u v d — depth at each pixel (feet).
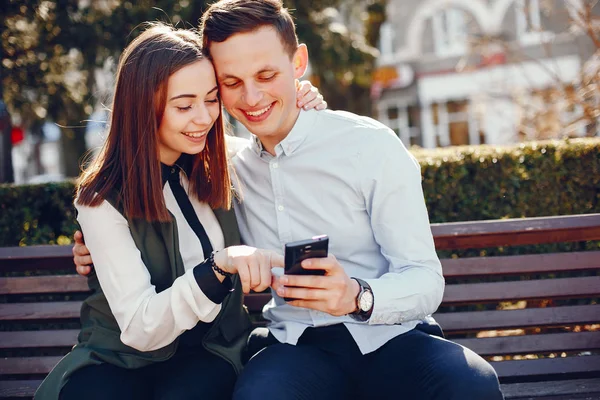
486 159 12.33
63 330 9.51
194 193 8.05
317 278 6.51
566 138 12.67
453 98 69.15
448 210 12.39
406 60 71.10
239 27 7.37
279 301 8.17
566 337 9.17
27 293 9.52
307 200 7.82
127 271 7.25
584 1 21.24
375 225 7.65
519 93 24.02
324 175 7.73
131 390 7.27
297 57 8.06
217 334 7.93
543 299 9.34
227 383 7.61
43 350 9.61
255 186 8.14
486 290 9.37
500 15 61.46
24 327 11.43
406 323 7.57
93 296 7.72
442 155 12.41
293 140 7.76
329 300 6.57
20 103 28.58
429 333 7.74
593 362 9.06
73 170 46.88
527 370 9.06
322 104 8.03
